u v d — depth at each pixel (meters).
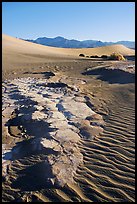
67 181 4.89
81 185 4.80
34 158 5.70
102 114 8.30
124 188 4.68
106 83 12.43
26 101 9.94
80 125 7.25
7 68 20.94
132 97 9.68
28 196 4.60
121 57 25.39
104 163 5.46
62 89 11.59
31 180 5.01
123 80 12.41
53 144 6.16
